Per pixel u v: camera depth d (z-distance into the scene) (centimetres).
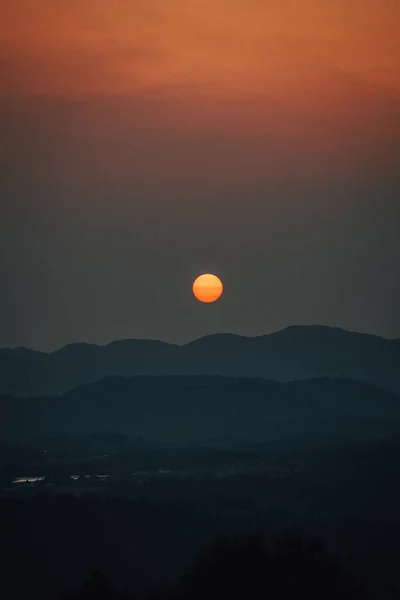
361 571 18425
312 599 14412
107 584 15912
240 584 14575
